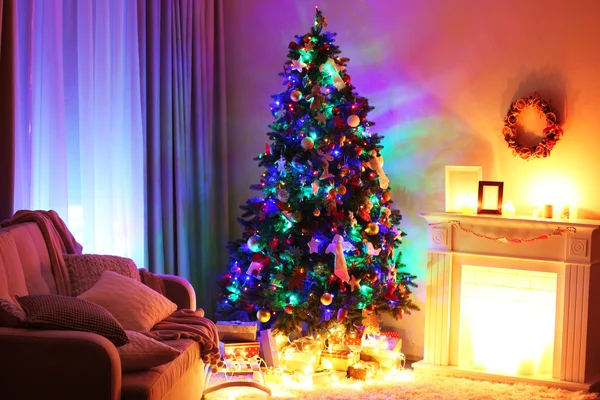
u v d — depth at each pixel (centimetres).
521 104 427
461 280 426
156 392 261
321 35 414
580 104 417
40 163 359
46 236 324
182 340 317
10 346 241
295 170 405
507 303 428
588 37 413
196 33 488
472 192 429
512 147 431
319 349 420
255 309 416
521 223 402
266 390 341
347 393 378
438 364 429
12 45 325
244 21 518
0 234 287
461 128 452
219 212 515
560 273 399
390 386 393
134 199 432
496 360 425
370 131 477
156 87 450
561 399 375
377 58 475
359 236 403
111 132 416
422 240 468
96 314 262
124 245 426
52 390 241
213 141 515
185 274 474
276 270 410
